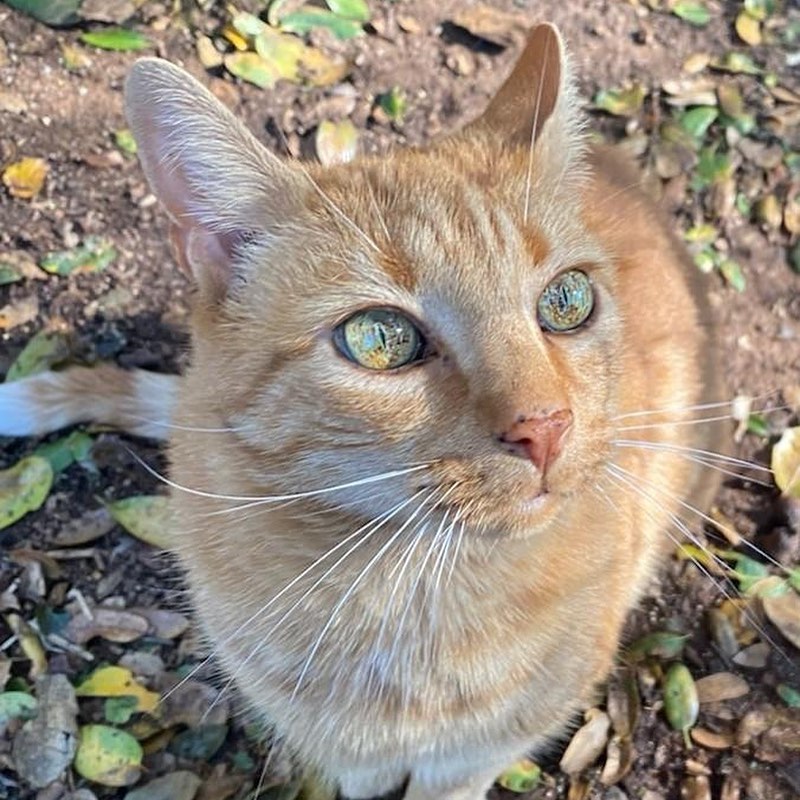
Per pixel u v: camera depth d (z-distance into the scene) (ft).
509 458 0.80
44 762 1.21
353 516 0.88
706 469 1.36
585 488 0.90
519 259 0.85
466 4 1.86
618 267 1.06
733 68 1.83
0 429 1.41
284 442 0.86
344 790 1.22
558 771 1.26
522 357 0.81
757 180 1.72
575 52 1.83
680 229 1.67
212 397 0.91
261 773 1.24
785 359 1.57
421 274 0.83
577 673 1.06
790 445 1.48
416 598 0.93
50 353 1.49
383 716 1.01
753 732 1.28
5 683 1.26
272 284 0.87
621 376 0.96
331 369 0.83
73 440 1.43
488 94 1.78
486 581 0.93
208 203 0.88
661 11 1.90
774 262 1.66
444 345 0.83
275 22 1.79
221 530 0.95
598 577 1.01
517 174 0.91
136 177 1.62
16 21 1.72
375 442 0.83
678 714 1.29
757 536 1.44
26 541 1.36
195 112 0.86
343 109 1.73
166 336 1.52
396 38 1.81
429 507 0.84
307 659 0.98
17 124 1.64
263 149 0.88
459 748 1.06
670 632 1.35
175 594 1.33
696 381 1.28
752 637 1.35
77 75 1.70
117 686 1.27
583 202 1.00
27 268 1.54
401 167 0.92
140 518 1.37
